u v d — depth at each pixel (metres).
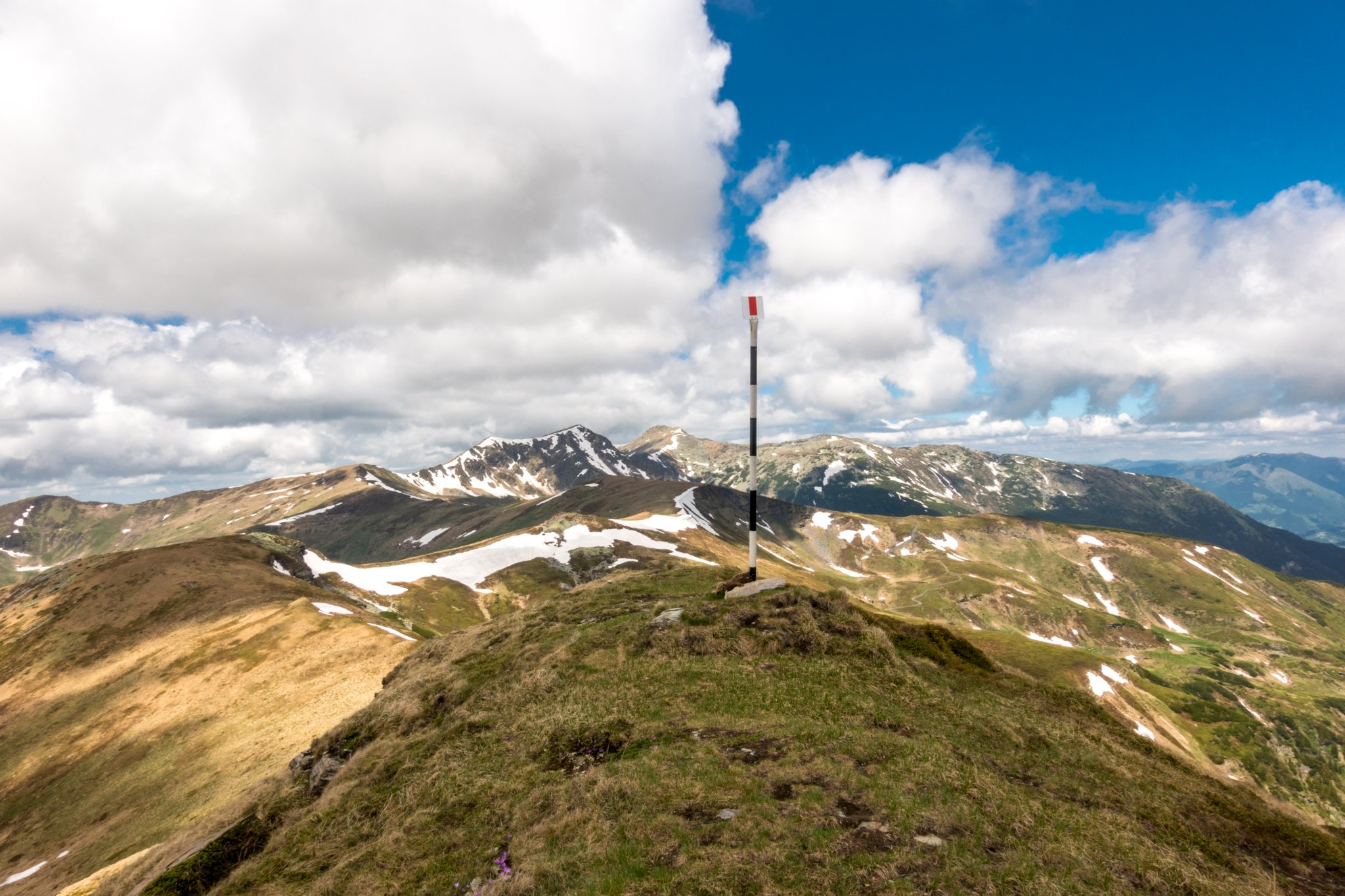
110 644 88.19
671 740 19.30
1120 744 22.31
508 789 18.06
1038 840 13.13
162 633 87.69
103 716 68.06
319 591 111.12
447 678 31.09
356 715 30.66
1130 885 11.84
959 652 31.47
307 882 16.62
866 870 11.76
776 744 18.34
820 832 13.17
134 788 51.62
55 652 88.50
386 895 14.51
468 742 22.30
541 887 12.70
